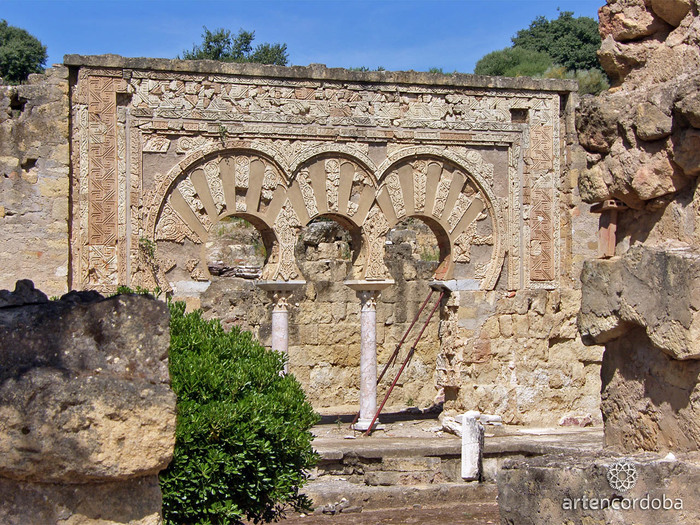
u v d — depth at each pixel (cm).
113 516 557
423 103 1894
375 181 1858
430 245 2622
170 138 1764
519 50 4906
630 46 788
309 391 2259
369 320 1873
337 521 1484
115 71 1738
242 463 979
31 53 4441
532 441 1727
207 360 1018
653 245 722
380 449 1648
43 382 534
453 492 1603
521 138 1947
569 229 1961
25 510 543
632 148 741
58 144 1692
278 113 1812
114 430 543
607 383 788
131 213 1739
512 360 1930
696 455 675
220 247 2436
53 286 1684
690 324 651
